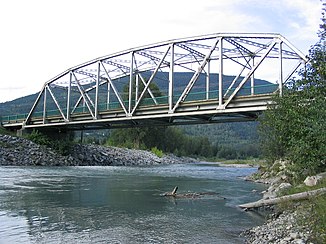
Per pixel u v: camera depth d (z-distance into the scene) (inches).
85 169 2101.4
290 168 946.7
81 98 2509.8
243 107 1499.8
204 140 6269.7
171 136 5054.1
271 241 436.5
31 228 533.0
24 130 2760.8
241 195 960.9
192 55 1845.5
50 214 645.3
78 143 2940.5
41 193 930.7
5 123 2977.4
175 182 1363.2
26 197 853.2
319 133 584.1
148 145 4539.9
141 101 2005.4
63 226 550.3
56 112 2696.9
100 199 846.5
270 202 693.9
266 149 1485.0
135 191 1024.9
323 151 615.2
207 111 1599.4
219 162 4712.1
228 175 1860.2
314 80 634.8
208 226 563.2
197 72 1695.4
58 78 2568.9
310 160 738.2
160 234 508.7
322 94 622.2
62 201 802.2
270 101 1385.3
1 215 627.2
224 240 476.4
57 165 2431.1
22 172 1675.7
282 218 545.6
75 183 1218.0
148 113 1904.5
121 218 621.3
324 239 373.1
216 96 1626.5
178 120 1972.2
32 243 452.1
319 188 623.5
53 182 1235.9
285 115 930.1
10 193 920.9
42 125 2603.3
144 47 1991.9
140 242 465.4
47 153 2485.2
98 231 522.0
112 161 2952.8
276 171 1406.3
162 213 676.1
